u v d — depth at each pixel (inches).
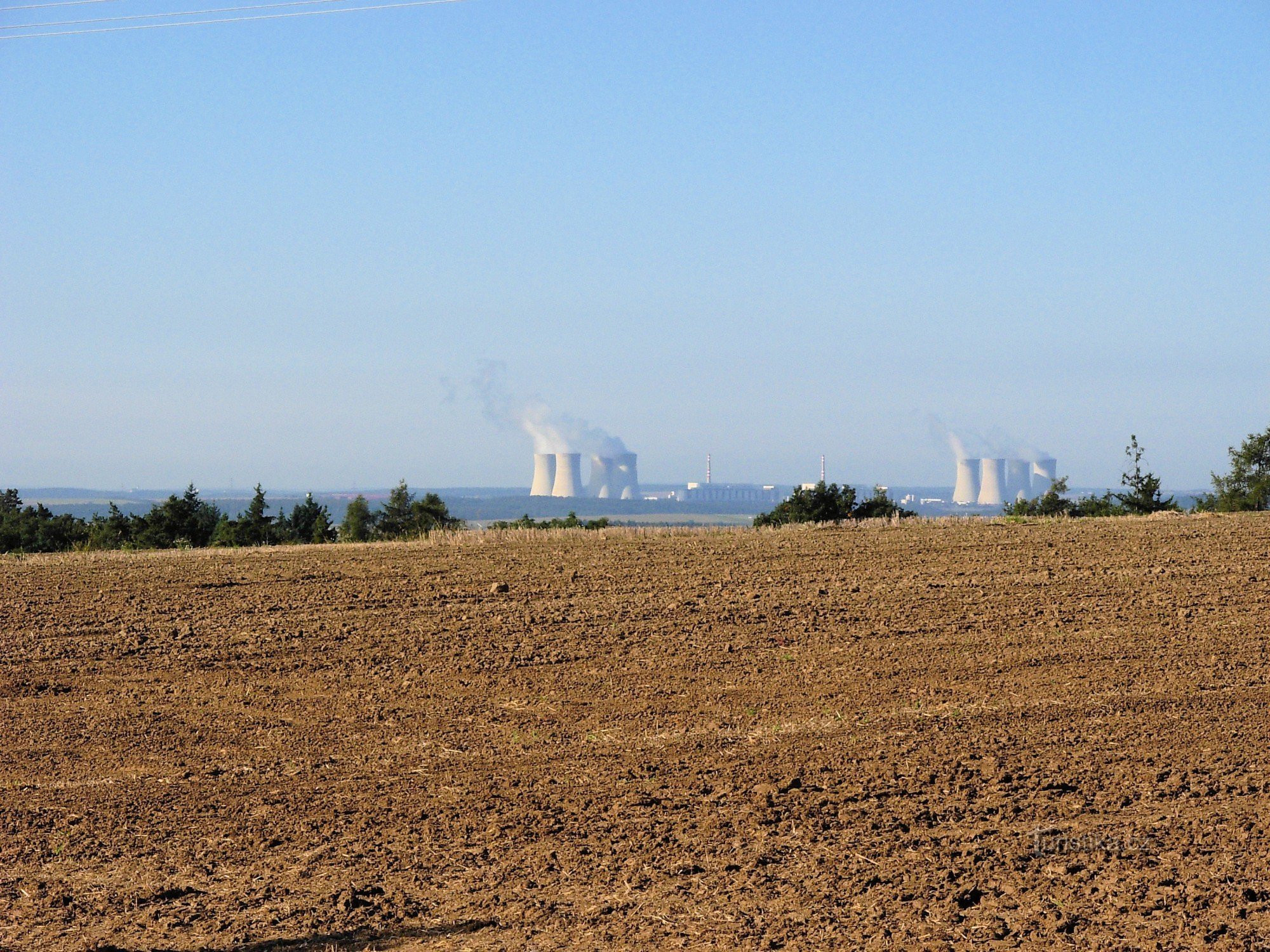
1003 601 1190.9
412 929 453.4
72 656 996.6
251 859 539.8
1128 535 1681.8
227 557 1579.7
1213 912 442.3
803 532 1803.6
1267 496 2682.1
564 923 451.8
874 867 503.8
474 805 610.9
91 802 634.8
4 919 472.1
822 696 844.6
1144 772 636.7
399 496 2962.6
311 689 891.4
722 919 450.9
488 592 1256.8
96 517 2625.5
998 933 429.4
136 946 442.3
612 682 898.7
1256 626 1056.2
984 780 631.8
